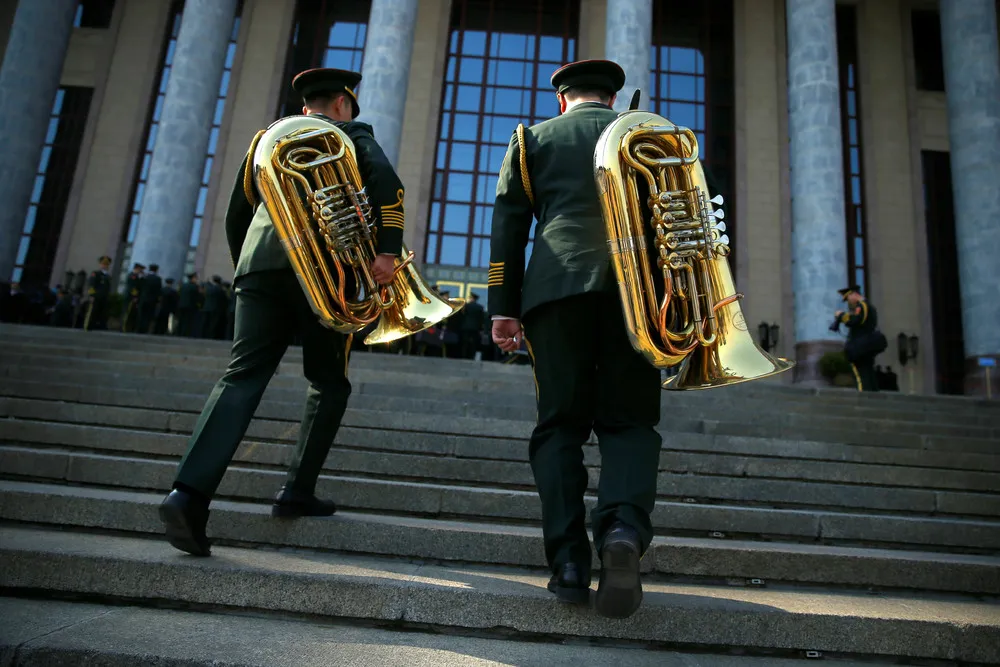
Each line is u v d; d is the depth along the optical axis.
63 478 3.73
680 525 3.64
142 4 24.67
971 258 16.86
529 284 2.42
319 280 2.79
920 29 24.45
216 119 23.75
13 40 18.72
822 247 15.75
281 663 1.80
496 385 8.23
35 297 18.67
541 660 2.01
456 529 2.93
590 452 4.81
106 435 4.54
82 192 23.14
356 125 3.03
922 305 21.92
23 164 18.30
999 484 5.17
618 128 2.44
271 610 2.27
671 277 2.45
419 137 23.33
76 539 2.71
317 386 3.08
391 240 2.88
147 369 7.71
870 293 22.05
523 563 2.87
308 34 24.75
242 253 2.87
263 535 2.90
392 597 2.27
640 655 2.15
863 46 23.84
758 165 23.22
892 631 2.29
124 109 23.81
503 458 5.05
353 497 3.62
